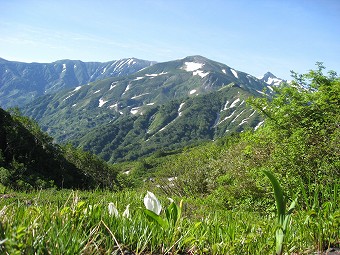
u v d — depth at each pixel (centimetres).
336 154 998
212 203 1388
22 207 249
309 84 1428
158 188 2219
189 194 2106
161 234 250
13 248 160
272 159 1219
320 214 302
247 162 1404
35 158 7462
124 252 231
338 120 1151
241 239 262
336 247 277
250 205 1232
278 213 249
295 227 307
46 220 222
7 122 7788
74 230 215
